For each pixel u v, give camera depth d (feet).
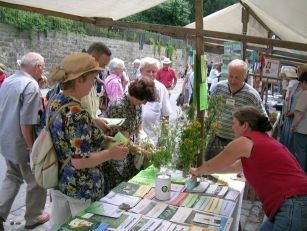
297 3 11.11
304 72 18.21
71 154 7.14
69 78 7.03
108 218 6.94
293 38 19.98
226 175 9.80
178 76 70.64
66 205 7.99
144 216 7.10
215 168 8.11
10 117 11.09
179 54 69.36
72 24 49.93
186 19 91.71
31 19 43.39
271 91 31.78
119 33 58.49
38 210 12.13
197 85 9.01
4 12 40.11
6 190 11.75
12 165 11.73
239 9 21.08
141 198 7.98
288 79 25.49
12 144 11.19
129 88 10.28
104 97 19.40
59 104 7.22
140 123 10.96
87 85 7.31
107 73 22.76
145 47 64.64
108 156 7.36
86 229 6.47
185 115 9.05
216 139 12.60
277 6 12.32
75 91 7.28
